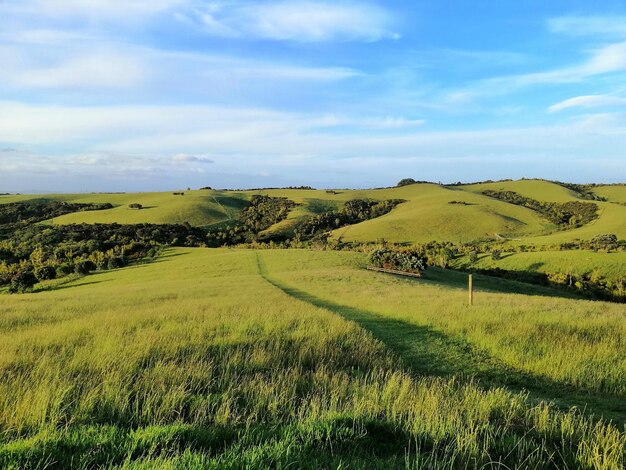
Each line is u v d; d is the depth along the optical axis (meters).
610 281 65.81
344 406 5.68
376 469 3.92
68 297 30.25
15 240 91.94
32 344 9.29
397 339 11.92
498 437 4.89
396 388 6.37
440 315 15.17
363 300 23.14
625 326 12.30
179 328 11.50
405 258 55.81
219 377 6.97
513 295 28.12
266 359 8.18
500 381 8.28
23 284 60.88
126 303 22.97
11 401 5.36
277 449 4.04
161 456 3.73
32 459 3.85
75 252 80.81
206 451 4.20
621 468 4.13
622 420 6.19
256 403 5.77
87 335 10.55
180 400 5.64
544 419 5.29
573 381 7.98
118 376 6.32
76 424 4.87
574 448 4.70
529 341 10.78
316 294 28.84
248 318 13.51
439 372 8.84
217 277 50.84
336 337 10.69
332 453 4.10
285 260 63.66
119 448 4.15
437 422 4.96
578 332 11.65
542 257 79.06
